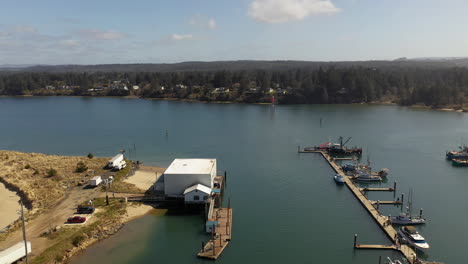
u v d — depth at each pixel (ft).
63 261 185.68
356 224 234.58
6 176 304.71
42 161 360.69
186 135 527.81
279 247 205.26
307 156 409.28
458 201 273.54
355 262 189.88
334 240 213.25
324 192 293.64
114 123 640.99
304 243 209.67
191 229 224.53
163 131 561.02
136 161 376.48
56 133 547.90
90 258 190.70
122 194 270.05
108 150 436.76
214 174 291.99
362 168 347.97
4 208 244.42
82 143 477.77
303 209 258.98
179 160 296.30
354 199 278.26
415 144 464.24
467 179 326.44
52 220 224.94
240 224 234.17
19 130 575.79
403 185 310.65
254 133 544.62
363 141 483.51
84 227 215.72
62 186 285.84
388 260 191.72
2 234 204.85
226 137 514.27
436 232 222.48
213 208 251.19
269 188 302.66
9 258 171.83
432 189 300.20
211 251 197.26
